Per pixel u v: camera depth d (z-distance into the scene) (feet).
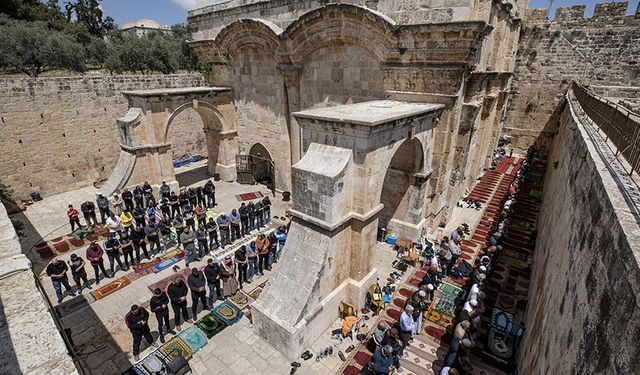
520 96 95.50
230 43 65.10
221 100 70.79
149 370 29.14
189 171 85.51
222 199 67.62
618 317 10.32
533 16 88.48
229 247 50.03
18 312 12.67
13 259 15.26
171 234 53.57
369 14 43.21
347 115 33.06
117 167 63.26
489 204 67.46
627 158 19.31
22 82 61.31
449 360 28.55
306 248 32.96
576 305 15.55
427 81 44.04
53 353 11.19
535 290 33.30
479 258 48.67
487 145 83.87
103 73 123.54
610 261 12.25
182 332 34.40
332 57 51.88
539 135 95.96
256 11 60.95
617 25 79.92
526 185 76.18
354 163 32.04
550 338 19.26
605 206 14.56
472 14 41.42
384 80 47.24
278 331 31.58
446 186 53.11
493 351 31.58
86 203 54.03
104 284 41.68
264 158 71.97
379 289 37.76
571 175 27.20
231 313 37.14
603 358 10.80
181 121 92.17
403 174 48.55
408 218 50.26
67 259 47.01
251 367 31.07
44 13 146.82
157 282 42.22
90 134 71.77
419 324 34.73
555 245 26.91
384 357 28.04
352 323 34.65
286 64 57.16
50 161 67.00
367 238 35.53
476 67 48.16
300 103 59.00
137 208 52.80
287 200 66.13
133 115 60.80
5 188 49.57
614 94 69.92
